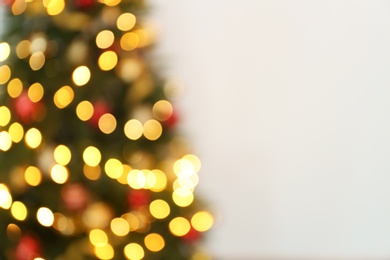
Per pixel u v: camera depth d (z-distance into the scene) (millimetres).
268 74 2945
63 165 2414
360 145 2934
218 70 2957
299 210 2969
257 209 2982
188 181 2621
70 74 2426
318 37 2922
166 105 2590
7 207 2408
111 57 2457
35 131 2393
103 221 2465
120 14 2496
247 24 2941
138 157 2535
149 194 2521
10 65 2439
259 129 2961
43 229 2471
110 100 2521
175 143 2621
